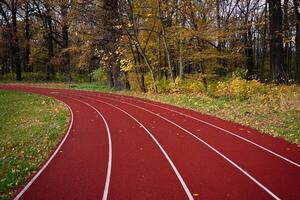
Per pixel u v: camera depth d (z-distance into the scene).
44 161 14.05
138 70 37.59
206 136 17.25
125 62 36.53
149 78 38.12
